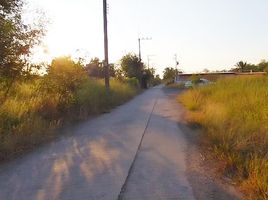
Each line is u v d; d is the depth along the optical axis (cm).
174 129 1492
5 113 1308
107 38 3052
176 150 1095
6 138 1112
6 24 1337
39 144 1223
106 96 2705
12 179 849
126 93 3728
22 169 931
